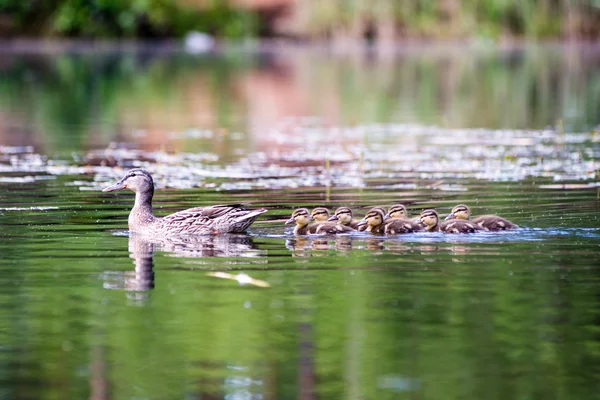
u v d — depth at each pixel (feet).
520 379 26.76
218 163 68.39
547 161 67.56
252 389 26.40
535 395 25.80
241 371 27.45
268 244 42.83
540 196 53.52
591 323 30.96
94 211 50.65
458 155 71.36
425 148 75.46
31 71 142.72
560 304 32.86
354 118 97.04
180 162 68.85
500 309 32.45
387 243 42.52
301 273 37.27
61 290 35.04
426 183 59.00
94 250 41.65
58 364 28.02
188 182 60.03
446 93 118.62
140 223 45.75
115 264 38.99
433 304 32.96
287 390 26.27
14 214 49.60
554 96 114.01
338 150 74.84
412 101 111.55
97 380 26.99
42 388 26.50
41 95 116.37
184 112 102.01
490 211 49.08
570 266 37.73
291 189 57.31
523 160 68.18
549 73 139.23
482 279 36.06
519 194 54.39
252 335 30.12
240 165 67.36
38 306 33.09
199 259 39.93
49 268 38.32
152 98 114.42
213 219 44.93
